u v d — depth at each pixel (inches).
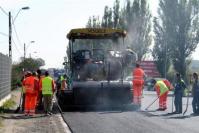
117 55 1159.6
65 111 1074.1
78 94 1095.6
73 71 1145.4
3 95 1305.4
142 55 2886.3
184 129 735.1
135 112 1034.1
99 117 925.2
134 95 1109.7
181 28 2603.3
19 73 2605.8
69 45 1170.6
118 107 1112.2
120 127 764.6
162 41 2716.5
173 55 2625.5
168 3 2623.0
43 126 804.6
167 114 990.4
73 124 810.8
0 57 1202.6
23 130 754.2
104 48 1169.4
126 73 1157.7
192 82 1051.3
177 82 1027.9
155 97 1747.0
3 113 1035.3
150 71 2866.6
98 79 1145.4
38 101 1133.7
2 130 754.8
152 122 832.9
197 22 2593.5
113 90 1103.6
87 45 1171.9
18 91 2343.8
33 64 3250.5
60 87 1201.4
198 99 1018.7
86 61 1146.7
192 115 973.2
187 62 2618.1
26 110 999.0
